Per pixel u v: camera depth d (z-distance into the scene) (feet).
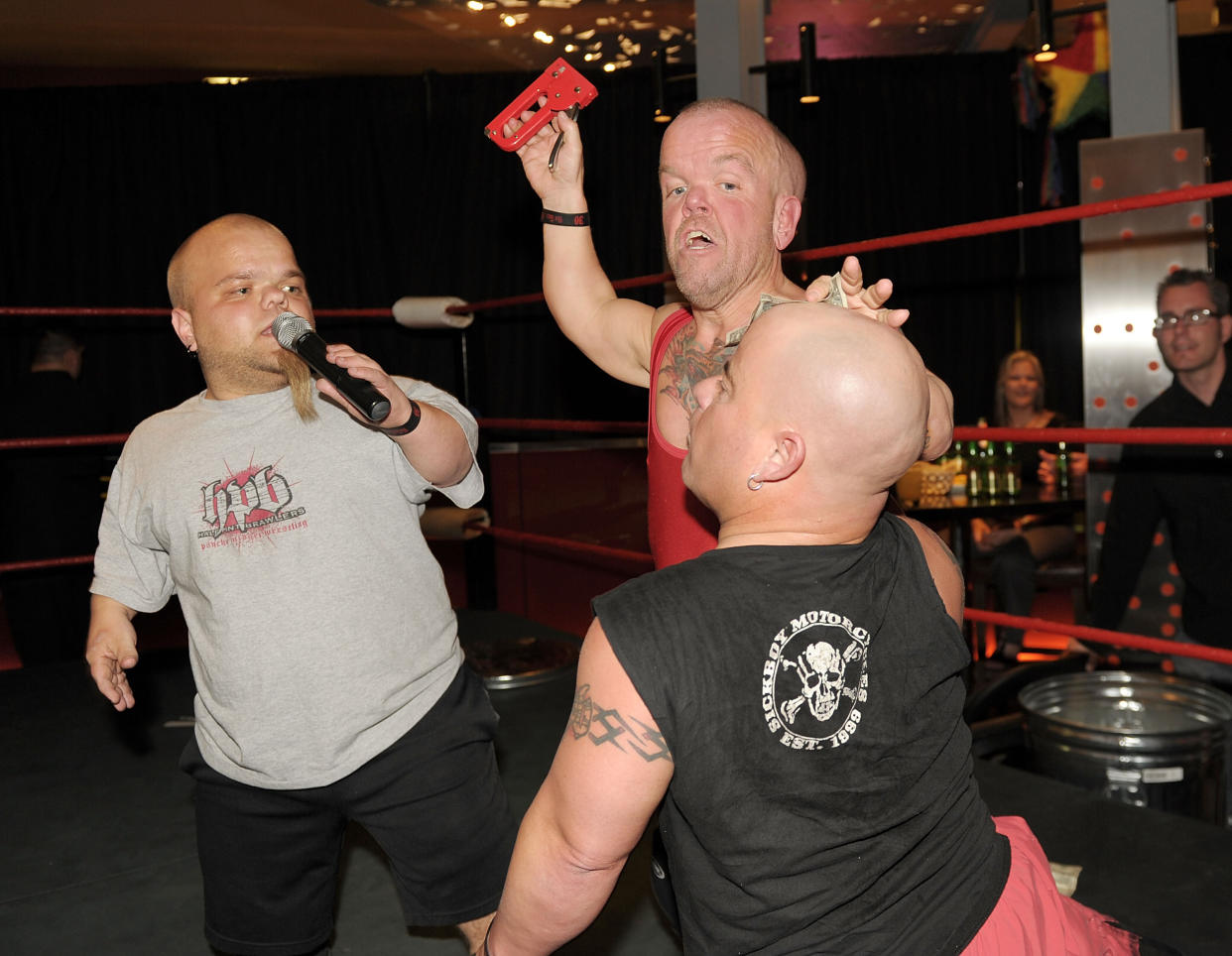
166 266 18.70
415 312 12.12
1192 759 7.09
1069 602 18.89
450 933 5.89
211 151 18.67
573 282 5.44
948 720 3.13
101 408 14.11
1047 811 6.69
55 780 8.25
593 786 2.83
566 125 5.25
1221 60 19.02
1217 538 9.04
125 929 6.05
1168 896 5.62
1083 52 18.52
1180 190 6.00
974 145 20.20
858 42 20.52
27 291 18.26
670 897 4.01
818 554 2.89
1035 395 16.01
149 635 16.37
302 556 4.58
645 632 2.79
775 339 2.89
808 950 2.91
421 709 4.75
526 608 16.46
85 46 18.39
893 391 2.76
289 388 4.87
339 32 18.49
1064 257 20.52
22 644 13.66
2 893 6.51
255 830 4.74
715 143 4.35
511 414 19.70
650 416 4.76
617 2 17.33
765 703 2.81
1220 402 8.96
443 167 19.22
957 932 2.99
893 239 7.28
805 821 2.88
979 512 13.12
